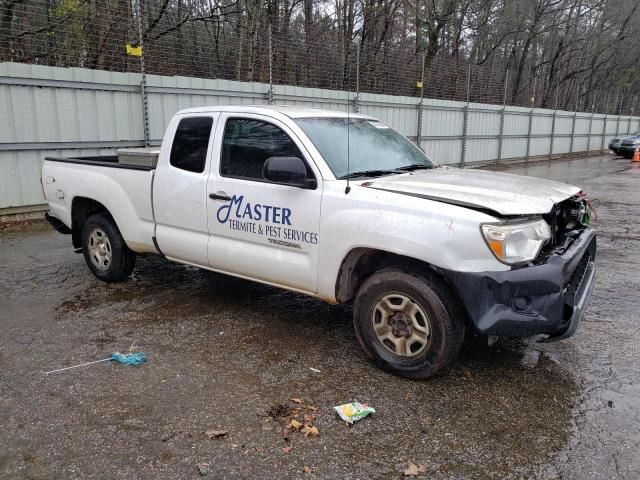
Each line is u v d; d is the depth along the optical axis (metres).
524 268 3.44
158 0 14.06
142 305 5.28
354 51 16.64
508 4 30.30
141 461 2.91
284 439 3.12
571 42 34.78
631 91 46.81
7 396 3.55
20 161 9.24
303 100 13.80
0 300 5.40
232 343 4.41
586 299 3.85
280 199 4.24
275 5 17.66
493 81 22.72
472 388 3.72
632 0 36.84
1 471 2.82
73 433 3.15
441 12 24.38
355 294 4.21
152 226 5.27
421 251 3.55
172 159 5.04
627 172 20.55
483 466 2.90
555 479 2.79
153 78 10.73
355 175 4.22
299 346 4.37
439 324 3.61
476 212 3.50
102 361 4.07
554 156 28.31
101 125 10.14
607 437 3.16
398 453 3.00
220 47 14.60
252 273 4.57
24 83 8.98
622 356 4.23
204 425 3.24
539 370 3.99
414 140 18.03
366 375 3.89
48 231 8.76
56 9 11.33
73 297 5.51
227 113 4.71
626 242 8.40
